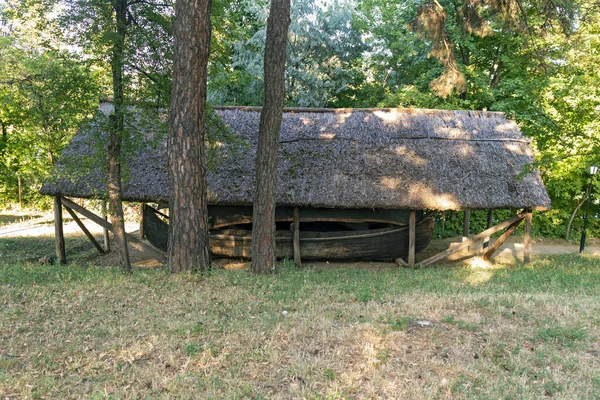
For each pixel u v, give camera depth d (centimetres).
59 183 1340
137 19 1070
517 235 2022
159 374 516
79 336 615
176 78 937
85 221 2311
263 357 557
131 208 2358
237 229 1392
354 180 1341
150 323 670
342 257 1416
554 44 1588
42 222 2295
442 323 692
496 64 2138
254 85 2378
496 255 1642
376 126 1491
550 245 1869
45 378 500
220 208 1397
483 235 1391
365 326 660
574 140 1848
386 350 585
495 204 1313
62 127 1084
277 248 1399
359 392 484
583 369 547
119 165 1094
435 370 538
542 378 528
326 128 1487
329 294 872
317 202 1304
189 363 541
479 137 1470
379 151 1415
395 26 2145
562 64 1705
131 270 1058
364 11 2330
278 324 661
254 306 764
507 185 1348
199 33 920
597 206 2000
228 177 1345
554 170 1881
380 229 1410
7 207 2688
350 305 791
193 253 971
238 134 1453
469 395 483
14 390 479
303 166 1377
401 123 1506
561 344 624
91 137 1330
